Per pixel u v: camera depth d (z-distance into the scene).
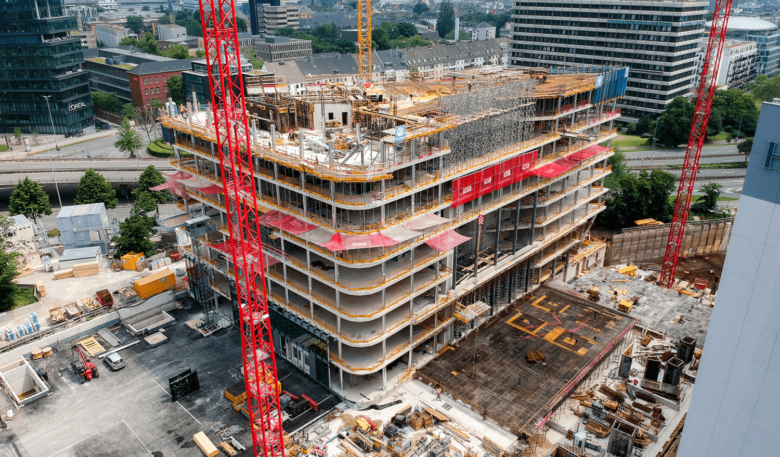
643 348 113.94
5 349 109.69
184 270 137.12
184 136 115.31
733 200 189.38
